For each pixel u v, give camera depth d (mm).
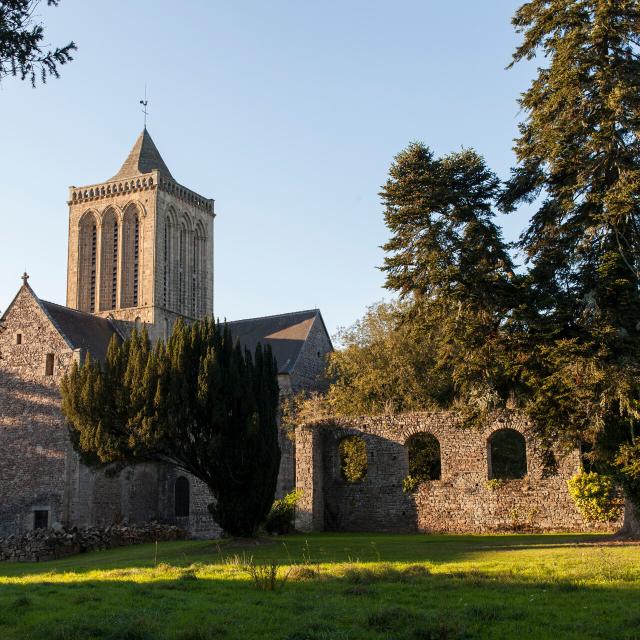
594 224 25016
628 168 24547
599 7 25344
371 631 10547
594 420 23156
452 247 28500
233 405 26922
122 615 11672
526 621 10883
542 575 15203
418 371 46594
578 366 22906
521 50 27766
